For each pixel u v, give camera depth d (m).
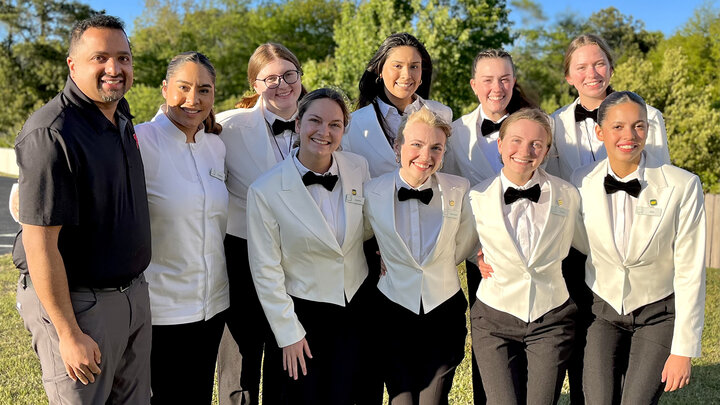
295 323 3.08
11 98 39.97
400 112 3.81
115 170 2.61
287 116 3.62
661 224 2.93
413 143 3.04
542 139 3.00
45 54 41.19
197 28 46.19
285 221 3.07
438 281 3.18
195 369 3.19
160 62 42.97
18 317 6.19
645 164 3.04
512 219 3.12
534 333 3.08
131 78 2.65
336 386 3.12
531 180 3.15
